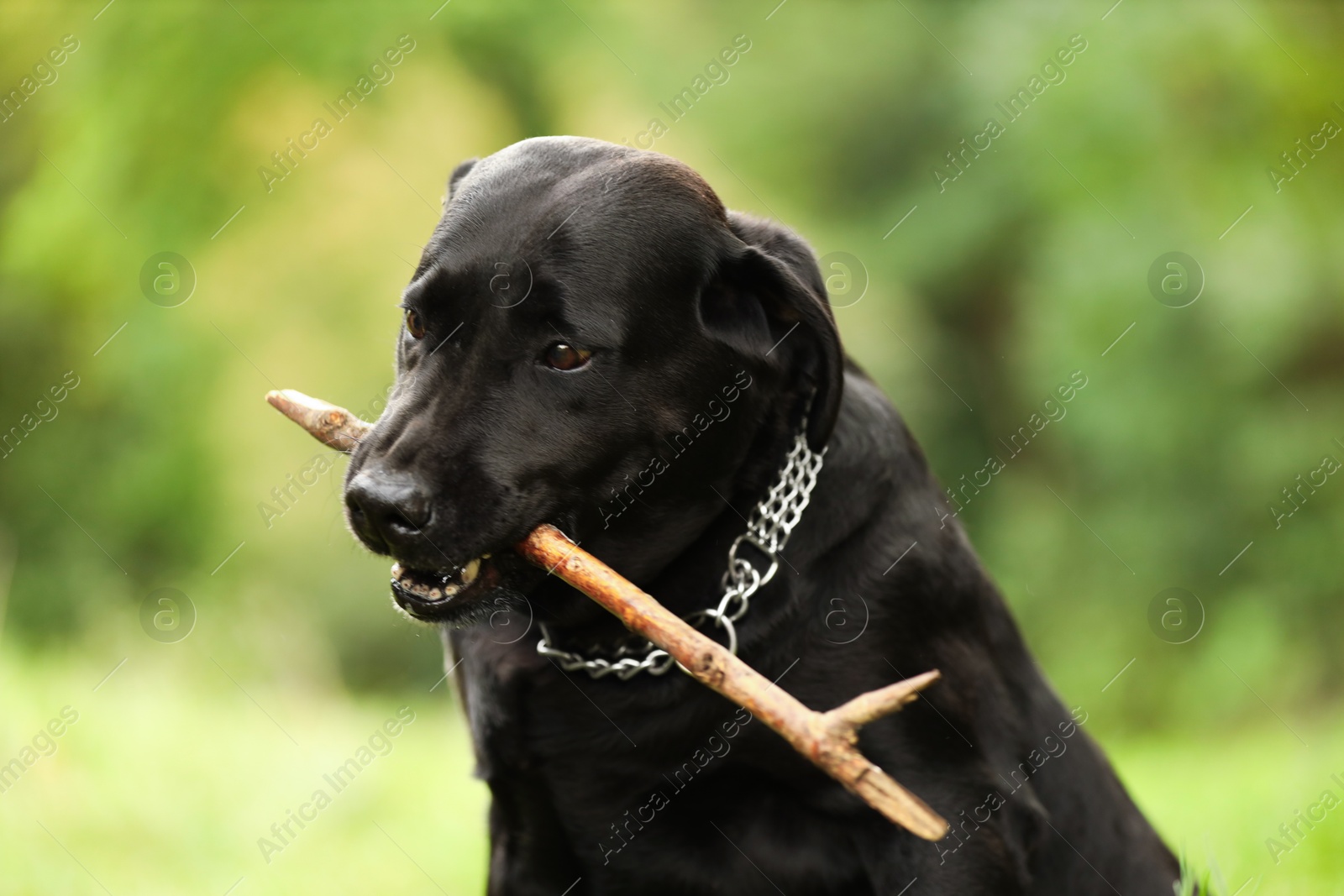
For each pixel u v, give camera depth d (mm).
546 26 15586
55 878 4973
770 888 3447
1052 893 3760
